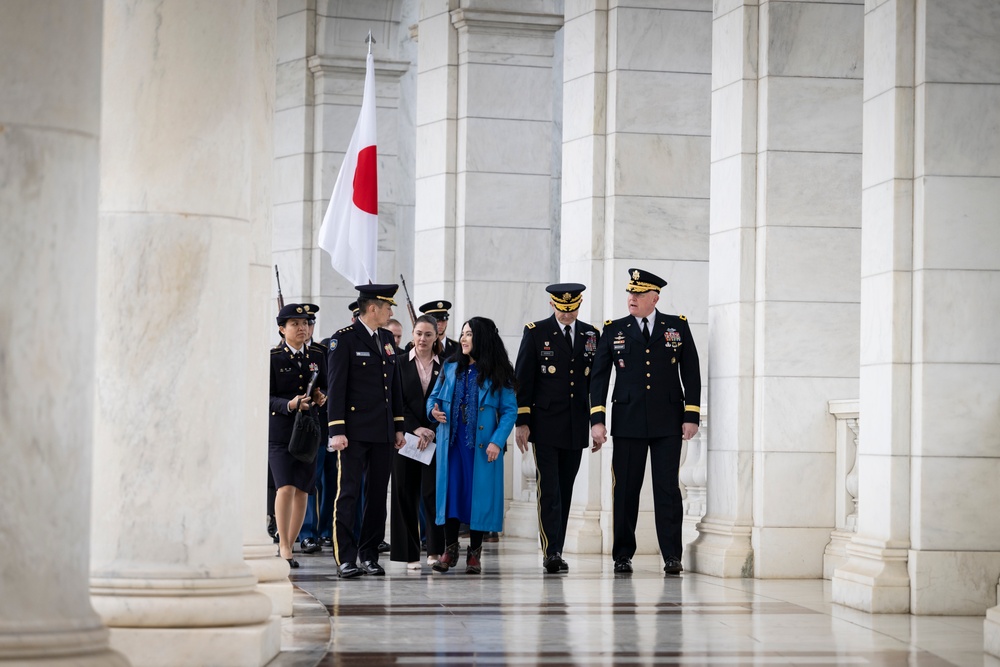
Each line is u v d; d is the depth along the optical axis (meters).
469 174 33.78
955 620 18.16
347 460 22.77
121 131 13.34
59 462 9.40
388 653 14.65
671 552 23.55
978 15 19.31
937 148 19.20
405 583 21.84
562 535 24.28
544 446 23.88
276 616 14.51
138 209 13.24
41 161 9.34
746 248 23.67
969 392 19.08
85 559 9.66
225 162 13.49
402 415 23.34
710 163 27.34
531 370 23.95
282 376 24.25
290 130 41.06
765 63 23.64
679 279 28.55
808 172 23.62
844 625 17.42
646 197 28.48
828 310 23.55
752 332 23.64
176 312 13.20
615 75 28.47
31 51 9.33
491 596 20.09
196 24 13.43
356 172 27.80
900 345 19.28
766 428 23.28
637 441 23.78
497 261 33.88
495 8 33.84
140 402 13.10
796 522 23.25
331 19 40.47
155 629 12.93
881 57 19.95
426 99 34.94
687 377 23.81
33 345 9.30
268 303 18.31
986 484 19.00
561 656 14.60
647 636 16.16
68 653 9.26
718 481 24.20
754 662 14.41
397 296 42.56
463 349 23.45
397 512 23.62
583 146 29.03
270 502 27.81
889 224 19.48
